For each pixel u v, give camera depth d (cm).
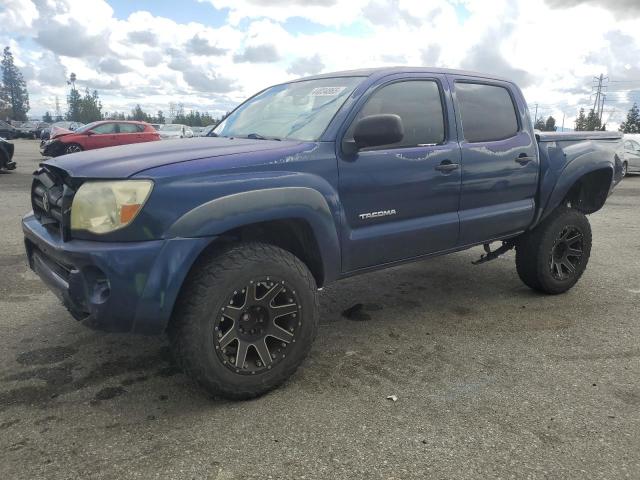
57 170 295
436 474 233
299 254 333
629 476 232
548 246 459
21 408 287
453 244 397
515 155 425
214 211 269
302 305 305
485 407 289
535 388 311
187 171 270
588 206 531
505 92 438
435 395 303
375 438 260
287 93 405
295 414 282
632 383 317
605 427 270
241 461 242
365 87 347
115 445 254
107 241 263
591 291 498
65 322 407
